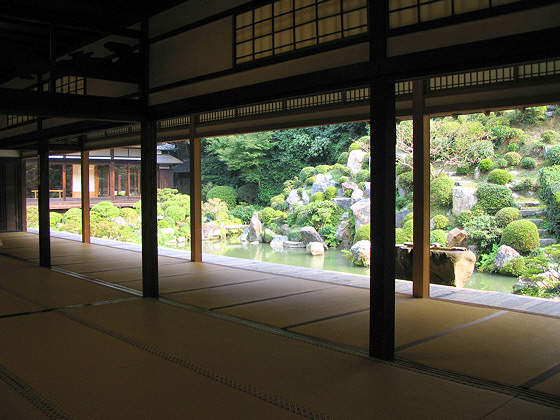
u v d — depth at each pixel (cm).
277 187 1906
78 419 251
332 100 627
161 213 1794
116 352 358
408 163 1241
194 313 475
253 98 432
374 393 286
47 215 771
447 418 253
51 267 764
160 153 2173
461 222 1103
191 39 500
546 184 1069
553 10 270
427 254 546
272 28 419
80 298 541
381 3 338
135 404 269
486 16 293
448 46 308
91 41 630
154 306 504
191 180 823
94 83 643
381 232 346
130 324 434
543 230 1031
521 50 279
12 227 1380
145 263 542
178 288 597
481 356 351
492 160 1234
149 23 557
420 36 323
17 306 503
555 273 791
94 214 1675
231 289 590
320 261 1141
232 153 1938
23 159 1374
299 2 396
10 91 458
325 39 380
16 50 462
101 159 1856
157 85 546
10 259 862
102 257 873
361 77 352
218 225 1636
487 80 502
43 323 438
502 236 1009
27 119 820
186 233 1598
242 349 366
